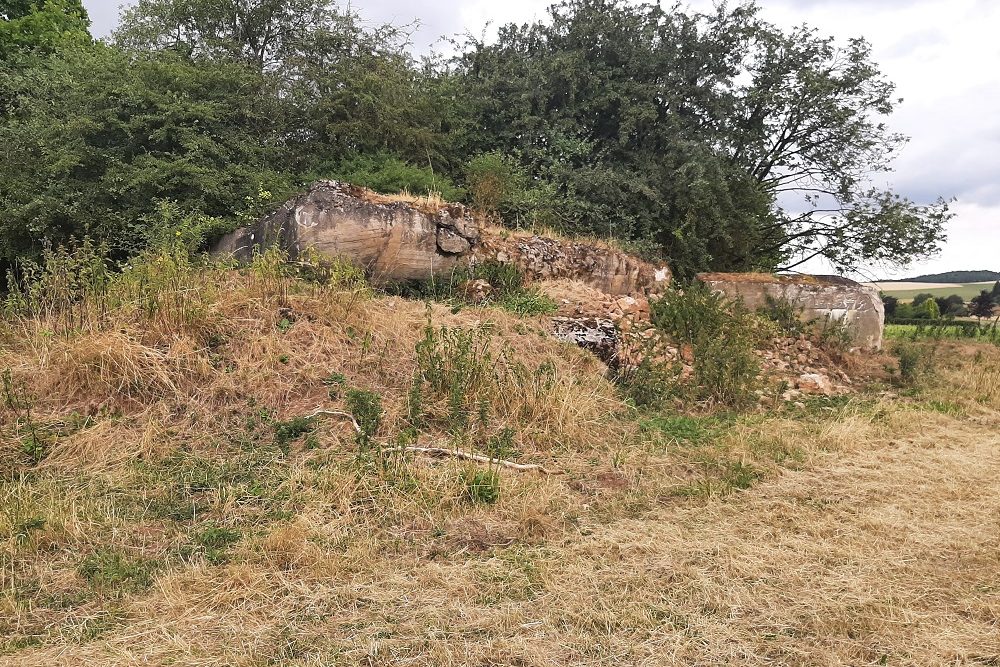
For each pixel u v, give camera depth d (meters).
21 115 13.02
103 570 3.79
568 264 11.62
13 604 3.43
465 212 10.79
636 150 16.27
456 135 15.49
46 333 6.38
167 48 14.37
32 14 17.58
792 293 11.42
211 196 10.97
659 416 7.01
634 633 3.27
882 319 11.45
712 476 5.47
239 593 3.54
